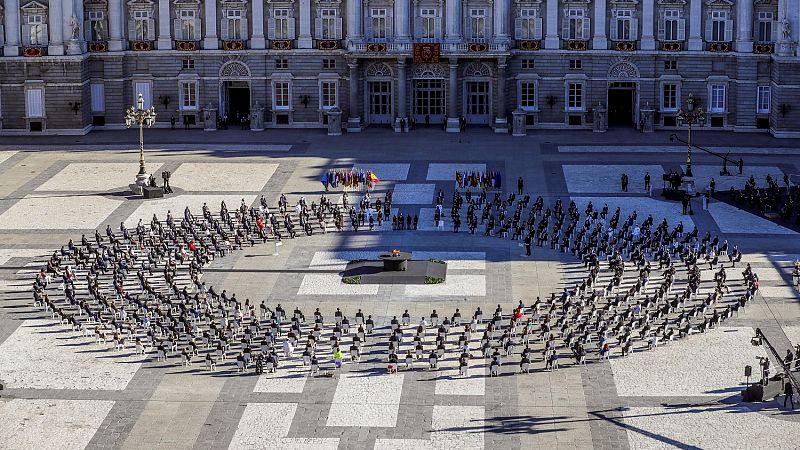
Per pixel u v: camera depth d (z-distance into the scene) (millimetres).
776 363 93812
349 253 119062
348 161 153375
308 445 82500
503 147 160875
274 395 89625
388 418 86062
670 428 84312
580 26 171250
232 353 96688
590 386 90688
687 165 137875
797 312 103438
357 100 172375
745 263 115438
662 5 169625
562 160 153250
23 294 108812
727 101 171000
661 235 119375
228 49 172625
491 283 110500
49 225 128125
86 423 85688
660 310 101812
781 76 164625
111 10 171500
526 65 172500
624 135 168375
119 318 101312
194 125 175125
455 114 172125
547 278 111750
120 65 172625
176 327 98250
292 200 136250
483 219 127625
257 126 172625
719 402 88000
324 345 97500
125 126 174250
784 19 164125
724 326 100938
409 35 170875
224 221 127188
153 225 123500
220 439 83562
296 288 109688
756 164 151250
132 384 91562
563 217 124312
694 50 170125
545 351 94250
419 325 99812
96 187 142000
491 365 92000
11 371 93562
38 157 156000
